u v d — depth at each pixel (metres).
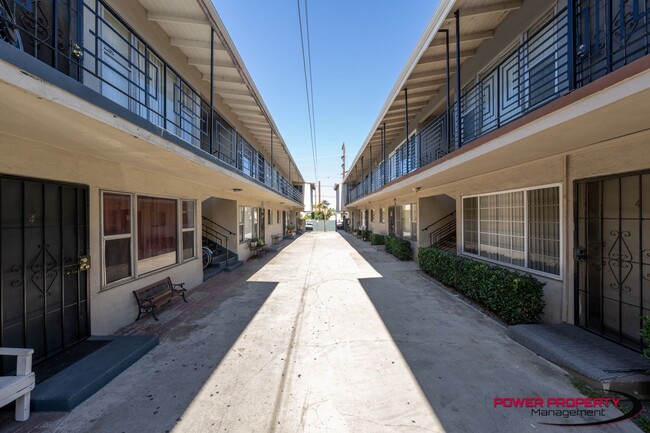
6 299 2.96
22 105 2.12
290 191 20.53
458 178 6.74
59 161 3.50
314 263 10.62
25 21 2.96
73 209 3.75
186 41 6.13
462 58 6.96
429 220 10.19
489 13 5.29
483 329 4.25
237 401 2.64
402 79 7.61
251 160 8.71
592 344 3.29
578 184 3.81
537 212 4.62
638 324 3.20
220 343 3.87
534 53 4.98
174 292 5.57
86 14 4.00
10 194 3.02
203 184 7.58
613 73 2.07
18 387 2.32
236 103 9.60
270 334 4.16
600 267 3.61
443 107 8.70
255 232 13.40
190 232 7.04
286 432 2.26
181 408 2.55
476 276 5.23
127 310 4.60
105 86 4.39
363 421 2.37
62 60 3.64
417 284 7.19
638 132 2.96
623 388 2.59
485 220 6.15
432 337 3.99
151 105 5.44
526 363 3.21
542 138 3.20
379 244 16.97
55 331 3.46
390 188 9.59
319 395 2.72
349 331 4.23
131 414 2.47
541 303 3.99
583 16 3.99
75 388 2.66
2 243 2.94
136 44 5.05
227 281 7.68
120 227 4.59
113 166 4.36
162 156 4.02
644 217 3.15
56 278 3.50
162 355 3.54
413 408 2.51
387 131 12.74
